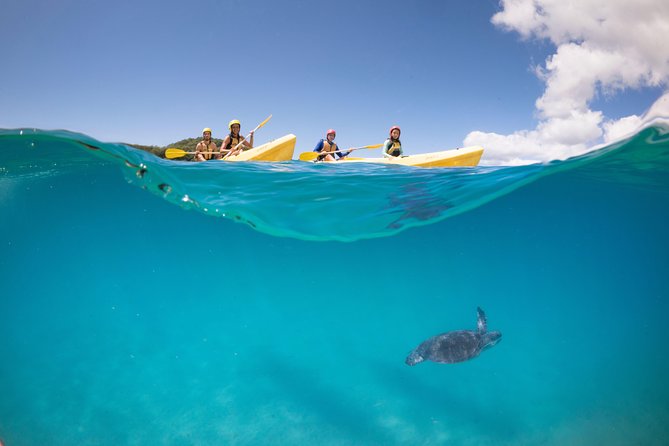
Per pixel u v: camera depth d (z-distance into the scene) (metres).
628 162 5.59
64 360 6.84
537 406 5.00
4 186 6.76
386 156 7.48
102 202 8.06
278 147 7.55
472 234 12.47
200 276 17.28
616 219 11.69
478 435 4.38
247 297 18.61
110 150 4.75
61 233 11.16
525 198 8.04
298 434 4.43
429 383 5.60
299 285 19.03
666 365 6.49
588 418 4.73
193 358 6.96
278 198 5.62
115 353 7.31
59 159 5.46
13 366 6.49
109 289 16.69
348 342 8.23
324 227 6.16
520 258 19.00
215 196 5.49
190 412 4.92
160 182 5.41
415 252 14.63
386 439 4.31
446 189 5.64
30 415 4.83
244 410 4.95
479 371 5.95
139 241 12.96
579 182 7.07
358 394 5.31
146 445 4.22
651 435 4.37
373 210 5.87
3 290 12.75
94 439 4.34
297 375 6.02
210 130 8.74
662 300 20.50
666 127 4.20
